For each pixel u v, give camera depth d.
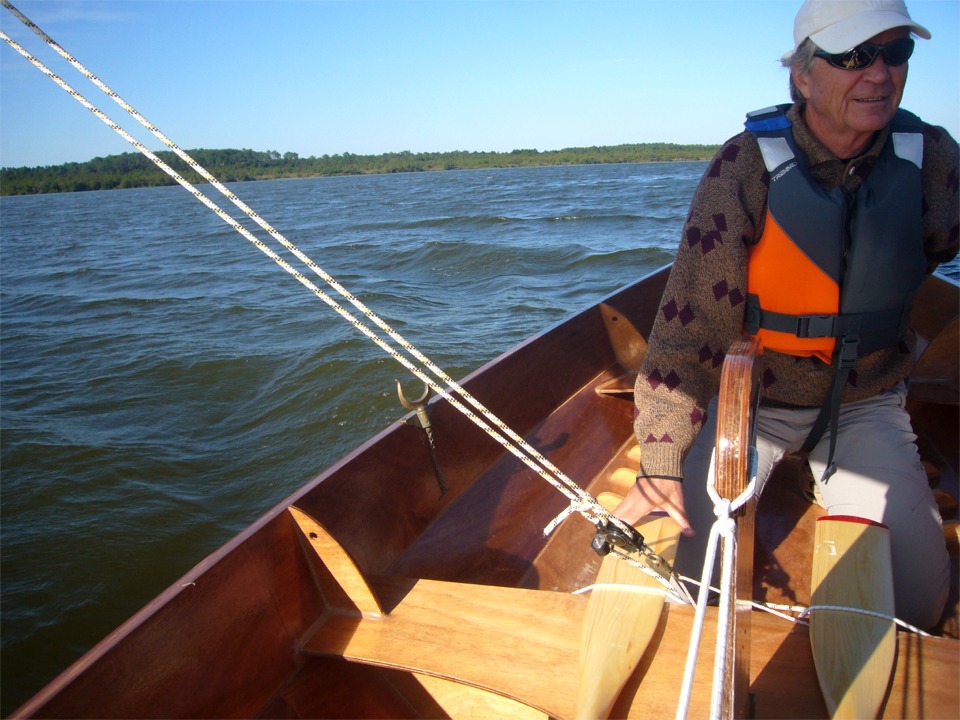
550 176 73.19
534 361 2.70
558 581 1.96
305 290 12.02
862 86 1.31
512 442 2.45
